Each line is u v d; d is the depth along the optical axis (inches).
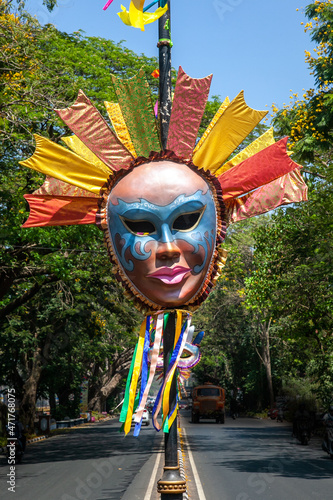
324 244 780.6
